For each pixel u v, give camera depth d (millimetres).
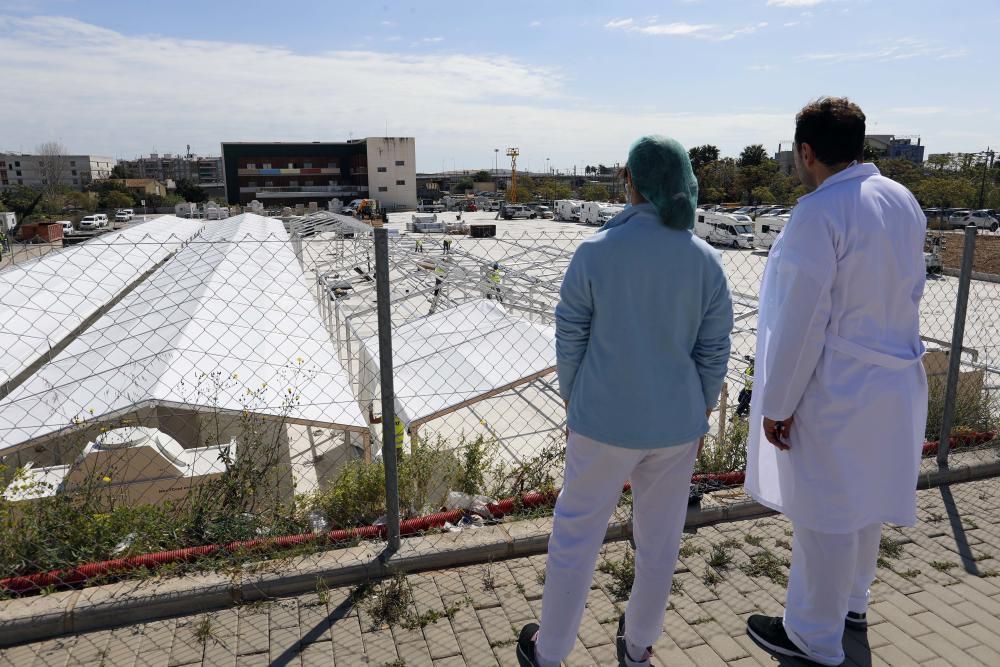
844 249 2143
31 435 5480
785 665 2516
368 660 2535
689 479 2225
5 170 129250
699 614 2828
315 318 10227
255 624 2756
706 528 3572
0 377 7316
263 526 3520
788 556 3283
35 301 9984
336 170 92500
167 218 31500
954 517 3650
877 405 2230
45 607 2727
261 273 14180
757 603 2914
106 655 2564
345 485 4086
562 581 2201
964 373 6555
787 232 2248
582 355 2092
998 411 5910
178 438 6535
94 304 10805
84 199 62344
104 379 6535
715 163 76938
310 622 2770
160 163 196125
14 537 3180
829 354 2240
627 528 3434
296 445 8969
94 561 3141
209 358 7297
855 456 2260
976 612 2836
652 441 2008
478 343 8414
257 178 90125
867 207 2141
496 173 149125
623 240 1951
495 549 3248
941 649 2598
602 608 2861
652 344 1998
